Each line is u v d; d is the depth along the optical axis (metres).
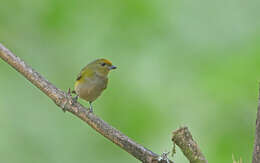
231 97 11.84
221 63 12.47
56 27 13.09
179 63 12.95
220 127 11.70
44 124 12.96
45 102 13.38
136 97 12.52
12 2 13.52
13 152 12.20
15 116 12.94
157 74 12.91
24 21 13.41
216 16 13.55
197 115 12.12
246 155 11.01
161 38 13.16
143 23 13.10
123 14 13.10
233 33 13.24
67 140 12.67
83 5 13.11
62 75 13.24
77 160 12.20
